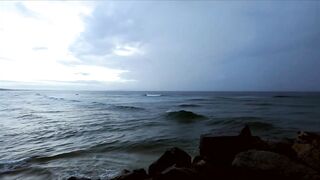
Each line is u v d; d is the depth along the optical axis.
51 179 8.20
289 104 54.75
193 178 5.90
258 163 5.86
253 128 19.86
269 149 7.20
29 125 21.84
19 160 10.52
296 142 7.52
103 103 60.66
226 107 45.88
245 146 7.25
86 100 77.75
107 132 17.81
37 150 12.45
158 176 6.05
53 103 60.38
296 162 5.86
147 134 16.73
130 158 10.73
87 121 24.58
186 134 16.61
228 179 6.04
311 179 5.18
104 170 9.03
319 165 5.98
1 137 16.16
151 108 43.25
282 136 16.41
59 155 11.25
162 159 7.61
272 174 5.59
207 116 28.61
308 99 80.19
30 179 8.23
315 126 21.36
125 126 20.84
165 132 17.61
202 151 7.40
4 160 10.59
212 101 69.88
